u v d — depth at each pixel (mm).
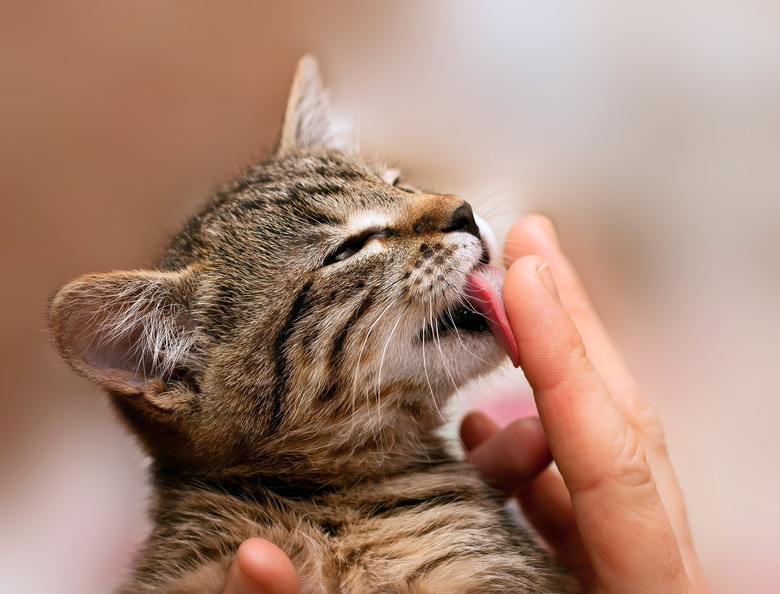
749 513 448
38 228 464
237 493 351
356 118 477
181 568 338
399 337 352
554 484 393
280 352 349
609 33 492
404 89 486
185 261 367
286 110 431
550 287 323
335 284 352
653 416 366
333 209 364
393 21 478
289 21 469
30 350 458
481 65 492
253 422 348
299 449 351
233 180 415
